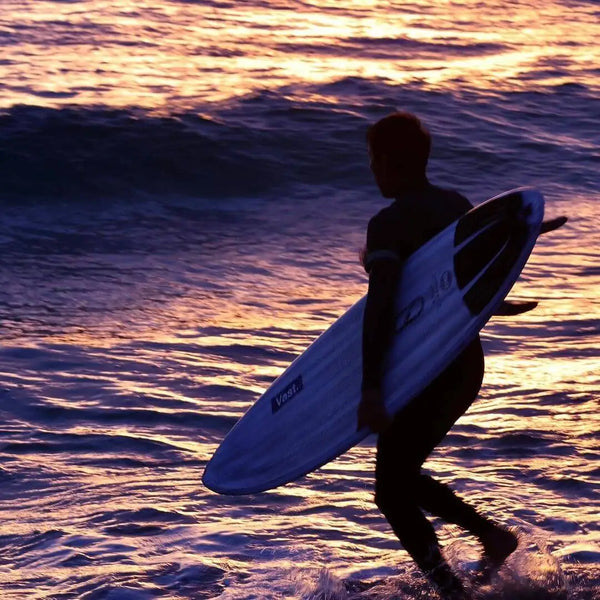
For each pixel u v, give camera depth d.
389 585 8.98
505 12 99.31
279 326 24.08
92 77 60.56
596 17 98.81
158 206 40.59
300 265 32.00
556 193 42.56
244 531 10.72
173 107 51.31
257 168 44.84
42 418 16.00
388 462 8.77
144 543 10.44
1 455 14.10
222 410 16.69
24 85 56.91
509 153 48.31
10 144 44.62
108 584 9.18
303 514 11.43
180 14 87.06
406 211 8.68
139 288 28.81
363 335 8.30
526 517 10.87
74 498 12.25
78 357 20.02
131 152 45.06
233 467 9.34
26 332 23.47
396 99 56.47
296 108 52.53
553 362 19.67
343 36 81.50
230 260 32.66
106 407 16.61
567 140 50.75
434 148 48.59
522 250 8.14
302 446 8.99
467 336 8.14
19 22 78.62
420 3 102.06
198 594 9.01
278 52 73.19
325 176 44.72
